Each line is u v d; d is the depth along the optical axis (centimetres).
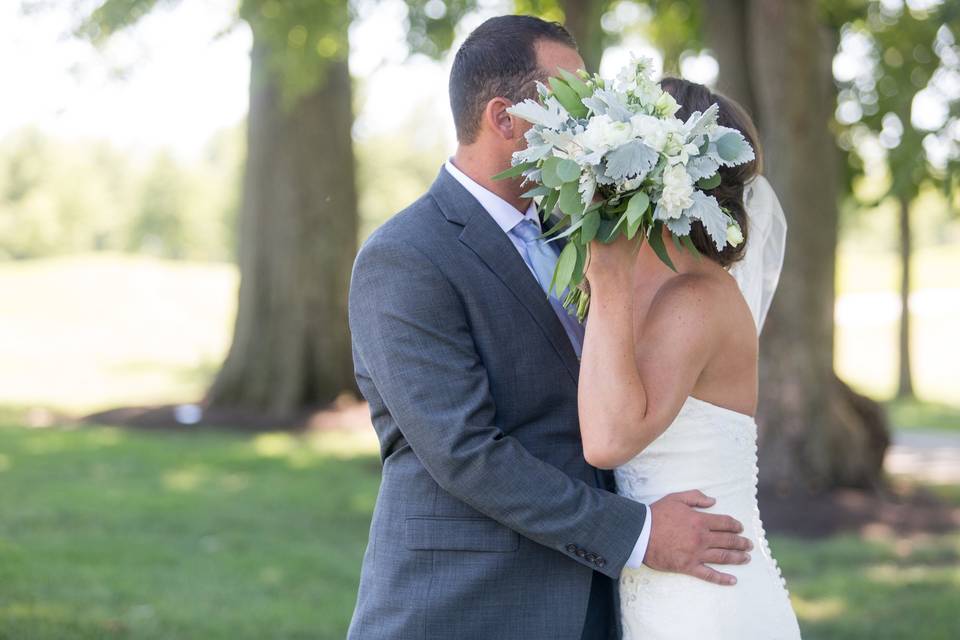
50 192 6147
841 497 806
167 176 6147
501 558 226
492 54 239
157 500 795
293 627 491
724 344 224
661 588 226
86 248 6278
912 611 533
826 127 805
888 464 1142
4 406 1468
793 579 610
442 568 228
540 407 233
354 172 1348
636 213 201
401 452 235
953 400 2075
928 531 740
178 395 1712
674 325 220
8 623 473
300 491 853
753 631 226
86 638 461
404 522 231
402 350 223
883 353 2884
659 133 203
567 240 249
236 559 627
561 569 230
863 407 879
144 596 538
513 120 238
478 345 230
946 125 582
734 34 850
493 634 226
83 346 2652
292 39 986
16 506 758
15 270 3759
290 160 1310
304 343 1316
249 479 908
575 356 238
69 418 1326
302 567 612
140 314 3275
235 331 1341
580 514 218
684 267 229
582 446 233
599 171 204
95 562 606
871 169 920
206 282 3891
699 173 205
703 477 225
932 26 669
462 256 232
